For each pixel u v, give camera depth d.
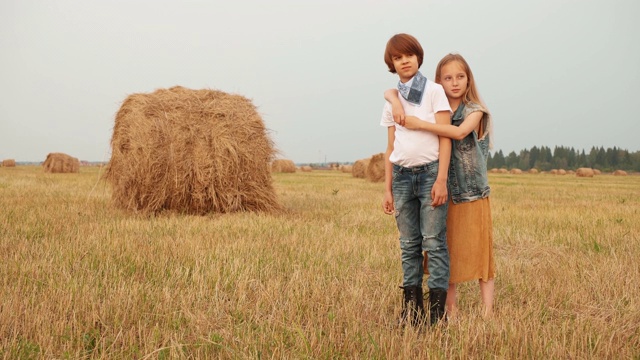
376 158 23.66
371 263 4.64
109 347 2.53
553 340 2.69
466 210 3.30
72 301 3.15
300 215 8.52
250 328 2.80
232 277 3.87
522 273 4.41
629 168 132.12
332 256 4.83
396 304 3.47
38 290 3.43
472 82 3.31
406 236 3.26
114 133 9.05
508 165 163.00
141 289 3.44
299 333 2.61
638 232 6.59
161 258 4.45
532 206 10.83
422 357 2.47
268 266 4.25
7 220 6.71
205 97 9.15
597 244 5.51
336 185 19.27
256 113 9.35
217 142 8.63
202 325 2.86
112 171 9.01
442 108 3.11
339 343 2.65
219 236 5.78
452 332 2.84
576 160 152.12
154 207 8.45
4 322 2.78
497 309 3.39
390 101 3.20
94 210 8.45
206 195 8.57
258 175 9.05
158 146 8.43
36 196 10.72
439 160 3.10
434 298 3.13
